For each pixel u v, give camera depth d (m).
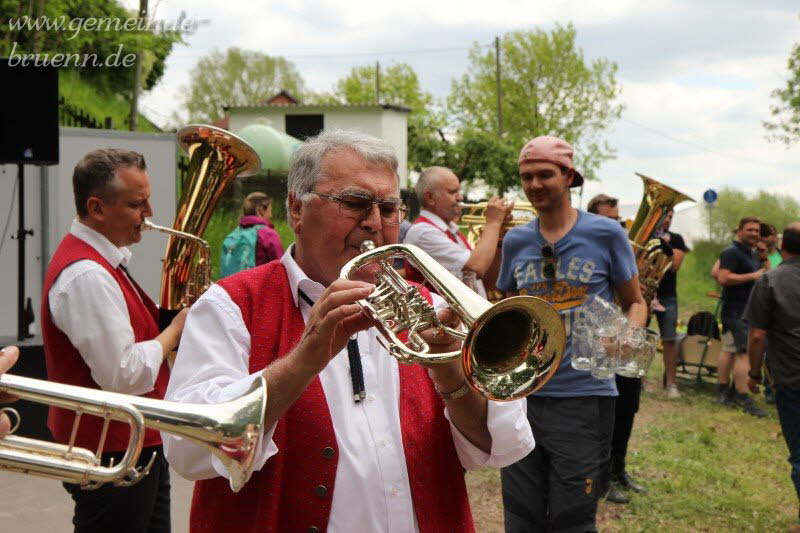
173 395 1.71
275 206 16.86
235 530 1.71
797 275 4.40
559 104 38.72
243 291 1.84
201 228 3.41
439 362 1.55
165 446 1.71
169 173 7.43
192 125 3.37
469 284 4.30
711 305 16.16
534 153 3.41
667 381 8.10
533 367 1.59
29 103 5.22
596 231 3.41
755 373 4.71
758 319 4.50
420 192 4.71
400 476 1.74
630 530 4.57
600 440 3.19
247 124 30.42
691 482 5.39
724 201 23.77
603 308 3.16
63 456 1.47
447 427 1.86
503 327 1.62
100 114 18.02
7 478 4.48
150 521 2.76
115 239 2.72
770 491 5.36
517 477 3.22
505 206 4.43
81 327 2.49
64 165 7.05
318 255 1.85
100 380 2.53
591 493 3.10
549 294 3.44
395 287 1.68
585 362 3.12
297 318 1.84
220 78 49.47
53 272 2.57
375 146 1.85
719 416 7.35
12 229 6.71
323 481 1.71
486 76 38.97
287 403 1.56
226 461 1.45
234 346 1.77
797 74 17.98
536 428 3.19
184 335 1.79
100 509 2.53
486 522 4.56
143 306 2.81
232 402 1.47
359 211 1.81
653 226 5.19
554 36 38.12
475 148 31.06
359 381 1.79
